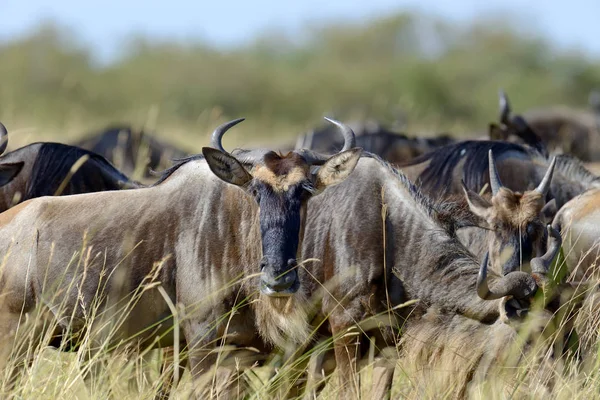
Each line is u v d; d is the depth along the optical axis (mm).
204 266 24141
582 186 34719
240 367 24703
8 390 23094
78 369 22203
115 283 24250
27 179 29656
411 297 25891
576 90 164625
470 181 33781
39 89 133250
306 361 26031
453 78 156875
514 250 27672
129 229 24594
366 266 25844
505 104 49031
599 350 24391
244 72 154125
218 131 24844
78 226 24688
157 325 24562
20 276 24531
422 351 25516
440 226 26141
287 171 23422
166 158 47625
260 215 23125
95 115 124000
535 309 23594
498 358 24469
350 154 23719
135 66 149625
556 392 23453
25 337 23828
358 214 26172
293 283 22578
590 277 28109
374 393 26047
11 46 138125
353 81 156625
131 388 24812
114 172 30328
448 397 24953
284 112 152000
